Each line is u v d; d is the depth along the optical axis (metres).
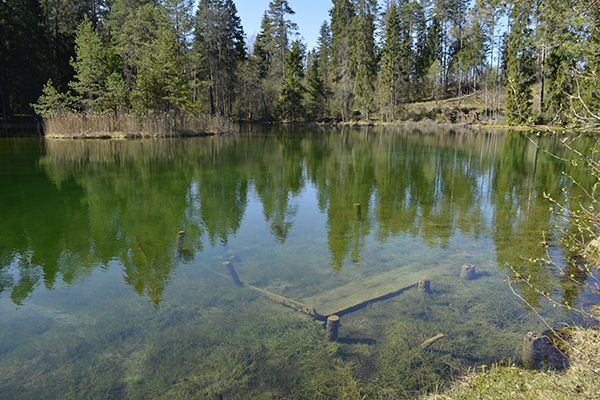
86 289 6.80
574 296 6.12
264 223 10.54
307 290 6.66
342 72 59.19
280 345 5.07
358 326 5.51
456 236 9.43
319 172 18.19
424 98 58.41
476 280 6.92
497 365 4.50
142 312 6.00
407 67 57.56
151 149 26.08
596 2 4.12
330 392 4.19
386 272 7.36
